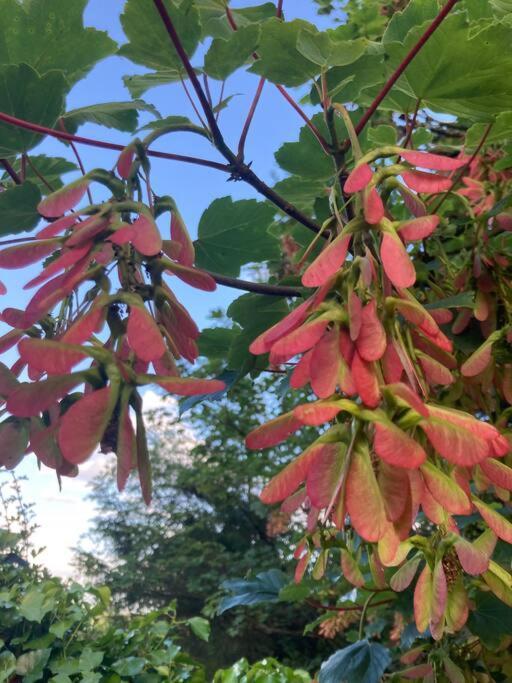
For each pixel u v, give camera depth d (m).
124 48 0.47
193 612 4.52
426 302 0.53
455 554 0.35
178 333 0.29
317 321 0.26
